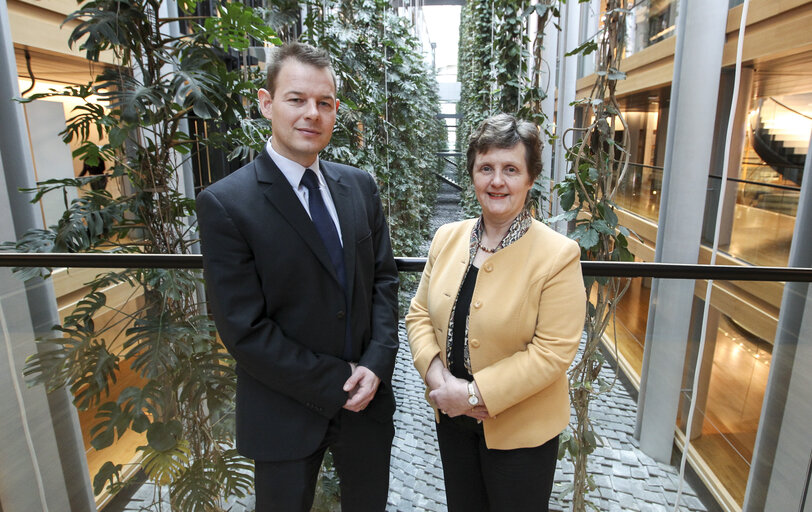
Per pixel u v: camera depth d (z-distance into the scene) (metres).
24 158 1.99
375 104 4.08
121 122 1.58
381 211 1.22
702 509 1.62
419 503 1.63
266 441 1.04
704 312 1.79
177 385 1.46
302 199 1.02
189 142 1.87
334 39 3.38
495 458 1.06
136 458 1.48
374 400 1.13
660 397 1.66
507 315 0.99
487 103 5.91
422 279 1.23
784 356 1.66
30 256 1.30
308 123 0.97
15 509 1.56
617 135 7.95
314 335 1.03
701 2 2.52
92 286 1.39
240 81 1.86
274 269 0.97
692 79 2.60
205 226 0.95
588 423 1.66
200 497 1.50
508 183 0.97
